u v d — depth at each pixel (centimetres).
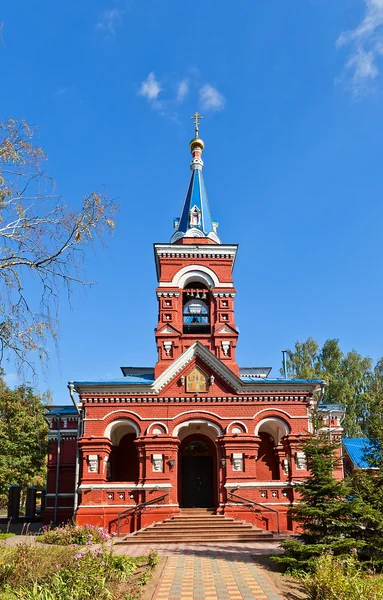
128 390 3206
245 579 1781
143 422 3166
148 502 2945
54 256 1464
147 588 1677
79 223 1456
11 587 1559
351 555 1845
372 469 2331
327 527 1969
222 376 3262
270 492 3047
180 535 2692
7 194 1407
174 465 3092
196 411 3194
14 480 4575
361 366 6469
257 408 3216
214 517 2911
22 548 1848
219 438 3150
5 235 1412
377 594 1390
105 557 1802
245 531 2736
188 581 1759
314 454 2128
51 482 3962
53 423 4100
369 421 2866
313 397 3403
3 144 1412
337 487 2002
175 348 3384
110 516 2966
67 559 1750
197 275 3562
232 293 3519
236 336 3428
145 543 2612
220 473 3106
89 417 3166
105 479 3073
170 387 3238
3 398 3741
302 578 1667
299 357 6550
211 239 3750
